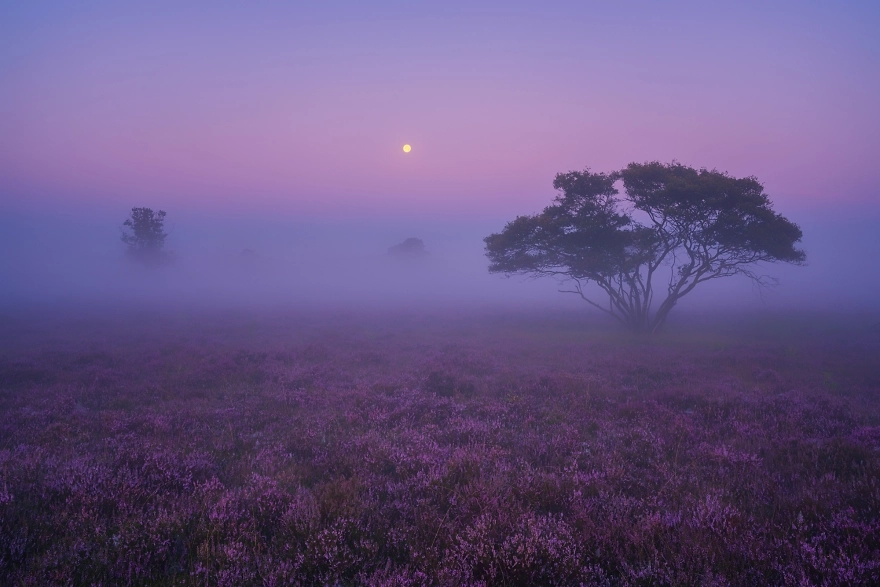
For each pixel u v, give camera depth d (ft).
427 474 20.56
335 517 15.60
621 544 14.62
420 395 37.65
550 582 12.59
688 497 18.37
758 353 63.00
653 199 77.41
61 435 28.07
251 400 38.81
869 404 37.42
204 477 20.29
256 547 14.23
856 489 18.65
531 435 27.43
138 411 34.71
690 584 12.16
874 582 12.13
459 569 12.68
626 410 33.06
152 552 13.69
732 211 74.90
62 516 15.80
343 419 32.14
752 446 25.94
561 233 85.71
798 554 13.25
